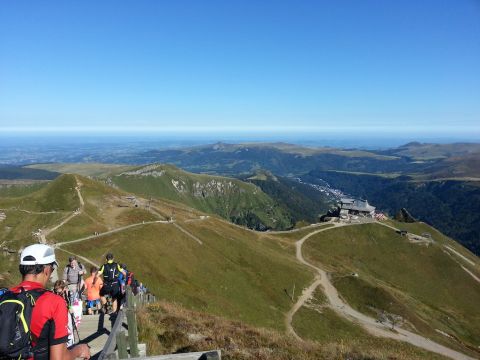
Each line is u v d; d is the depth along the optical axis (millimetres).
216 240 117000
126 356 11969
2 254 74750
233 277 99000
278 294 102438
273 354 16609
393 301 111062
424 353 72250
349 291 117562
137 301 22031
